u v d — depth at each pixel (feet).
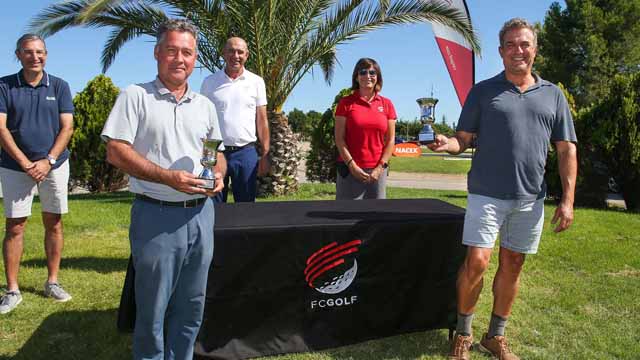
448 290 10.57
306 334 9.77
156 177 6.81
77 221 21.61
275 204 11.83
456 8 22.34
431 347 10.28
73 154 34.09
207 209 7.69
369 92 13.79
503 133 8.89
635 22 86.48
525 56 8.73
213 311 9.03
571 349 10.34
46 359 9.52
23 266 15.10
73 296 12.74
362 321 10.11
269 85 28.94
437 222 10.21
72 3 24.61
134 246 7.27
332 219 9.95
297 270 9.46
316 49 27.78
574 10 87.71
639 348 10.33
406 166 67.26
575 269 15.89
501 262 9.86
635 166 28.17
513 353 10.09
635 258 16.87
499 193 8.98
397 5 24.59
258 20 25.45
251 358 9.38
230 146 13.92
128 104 7.02
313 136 38.78
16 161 11.25
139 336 7.55
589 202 31.45
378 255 9.95
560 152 9.39
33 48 11.14
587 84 87.45
